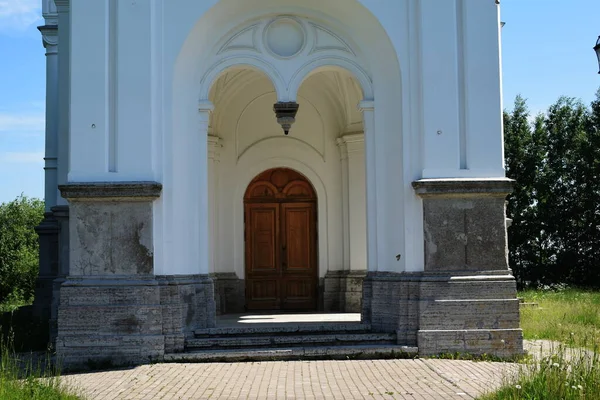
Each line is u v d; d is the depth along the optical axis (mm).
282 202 21031
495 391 10008
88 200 14328
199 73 15383
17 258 49906
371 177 15453
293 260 20953
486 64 14828
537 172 42031
